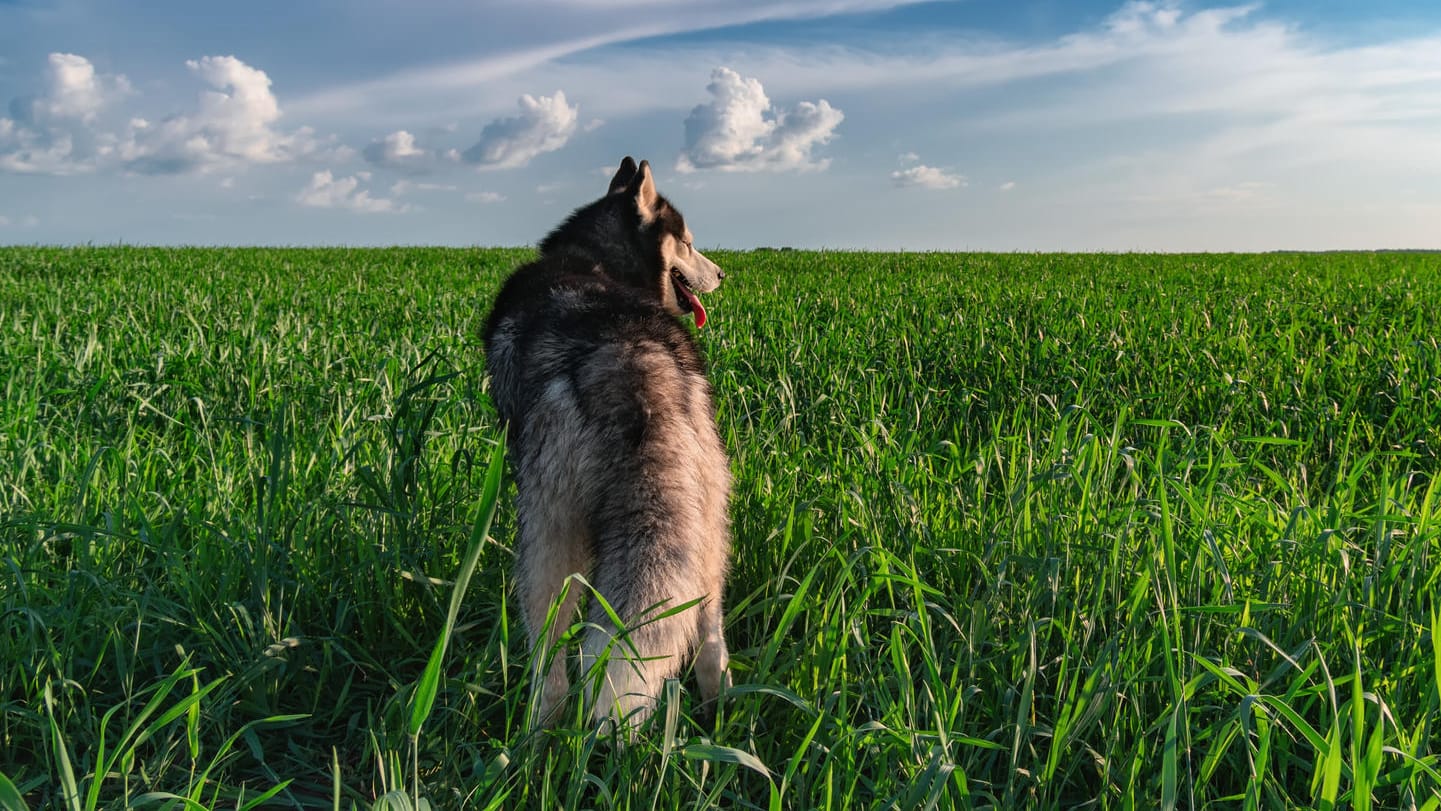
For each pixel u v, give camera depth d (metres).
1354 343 6.91
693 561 2.29
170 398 5.59
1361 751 1.97
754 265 20.78
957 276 16.69
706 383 2.78
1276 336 7.77
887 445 4.18
